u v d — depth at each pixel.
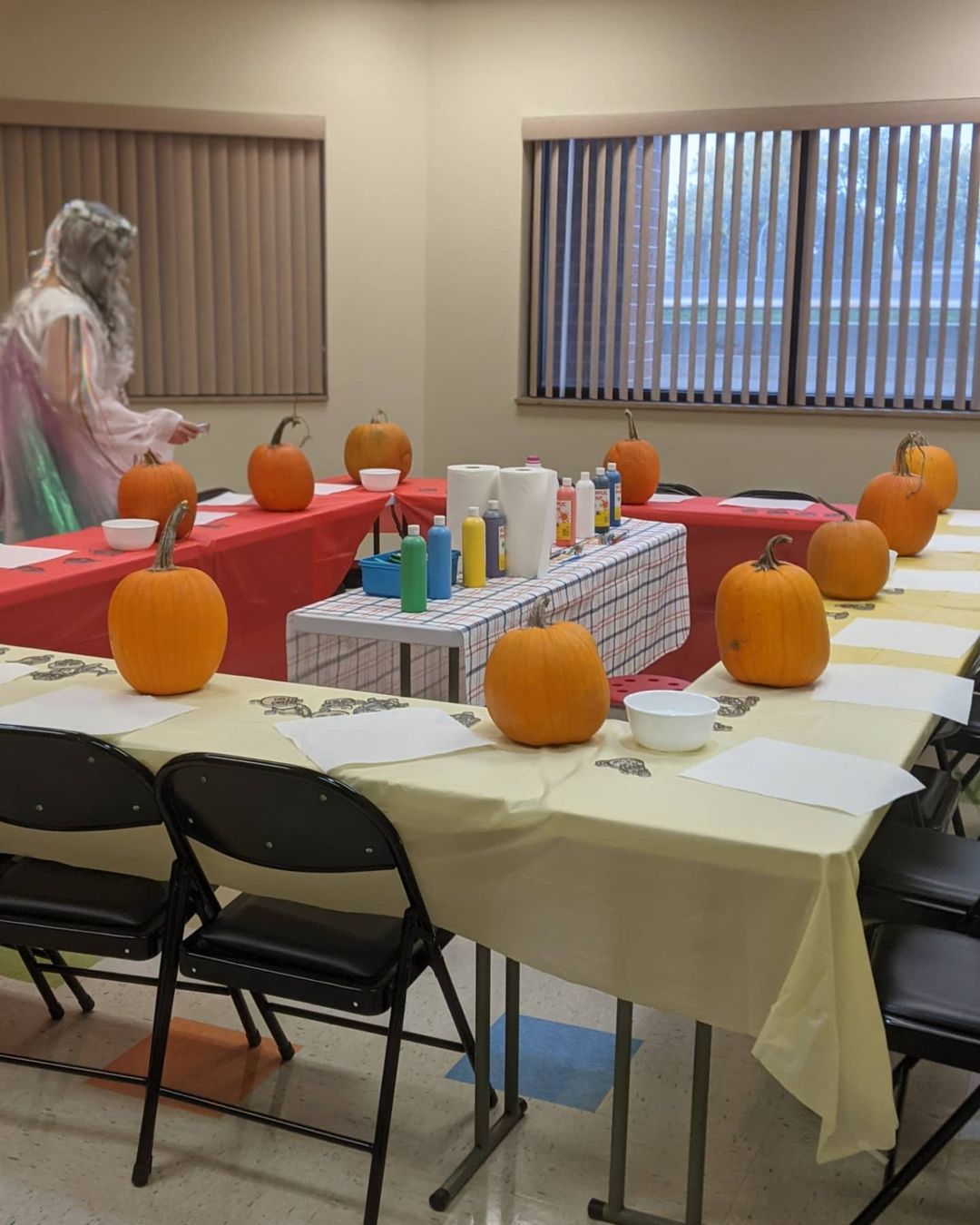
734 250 6.52
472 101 6.79
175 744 2.22
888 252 6.31
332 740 2.22
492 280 6.95
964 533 4.43
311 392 6.85
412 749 2.18
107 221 5.05
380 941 2.14
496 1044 2.64
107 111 6.21
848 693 2.56
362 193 6.79
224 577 4.19
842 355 6.47
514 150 6.77
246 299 6.62
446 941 2.25
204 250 6.50
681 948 1.90
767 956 1.84
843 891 1.77
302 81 6.56
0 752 2.16
